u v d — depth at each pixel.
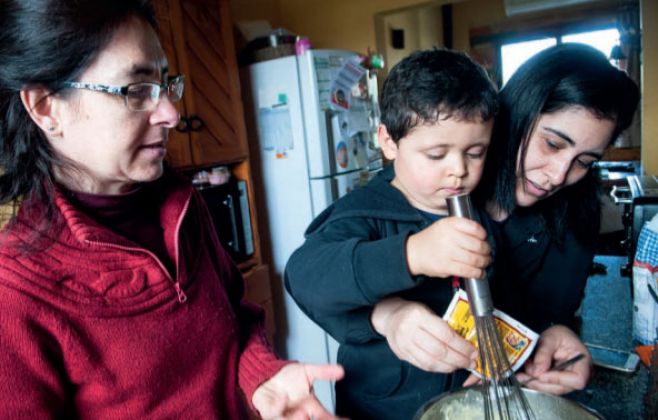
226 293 0.81
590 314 1.34
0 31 0.51
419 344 0.57
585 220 0.84
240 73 2.19
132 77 0.56
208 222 0.83
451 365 0.57
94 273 0.59
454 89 0.57
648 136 2.36
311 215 2.13
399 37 3.39
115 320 0.60
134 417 0.63
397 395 0.72
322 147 2.05
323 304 0.60
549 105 0.63
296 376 0.68
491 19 4.88
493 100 0.59
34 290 0.54
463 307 0.62
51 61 0.51
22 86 0.52
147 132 0.60
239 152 2.06
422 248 0.52
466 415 0.56
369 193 0.73
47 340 0.55
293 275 0.65
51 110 0.55
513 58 4.90
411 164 0.63
